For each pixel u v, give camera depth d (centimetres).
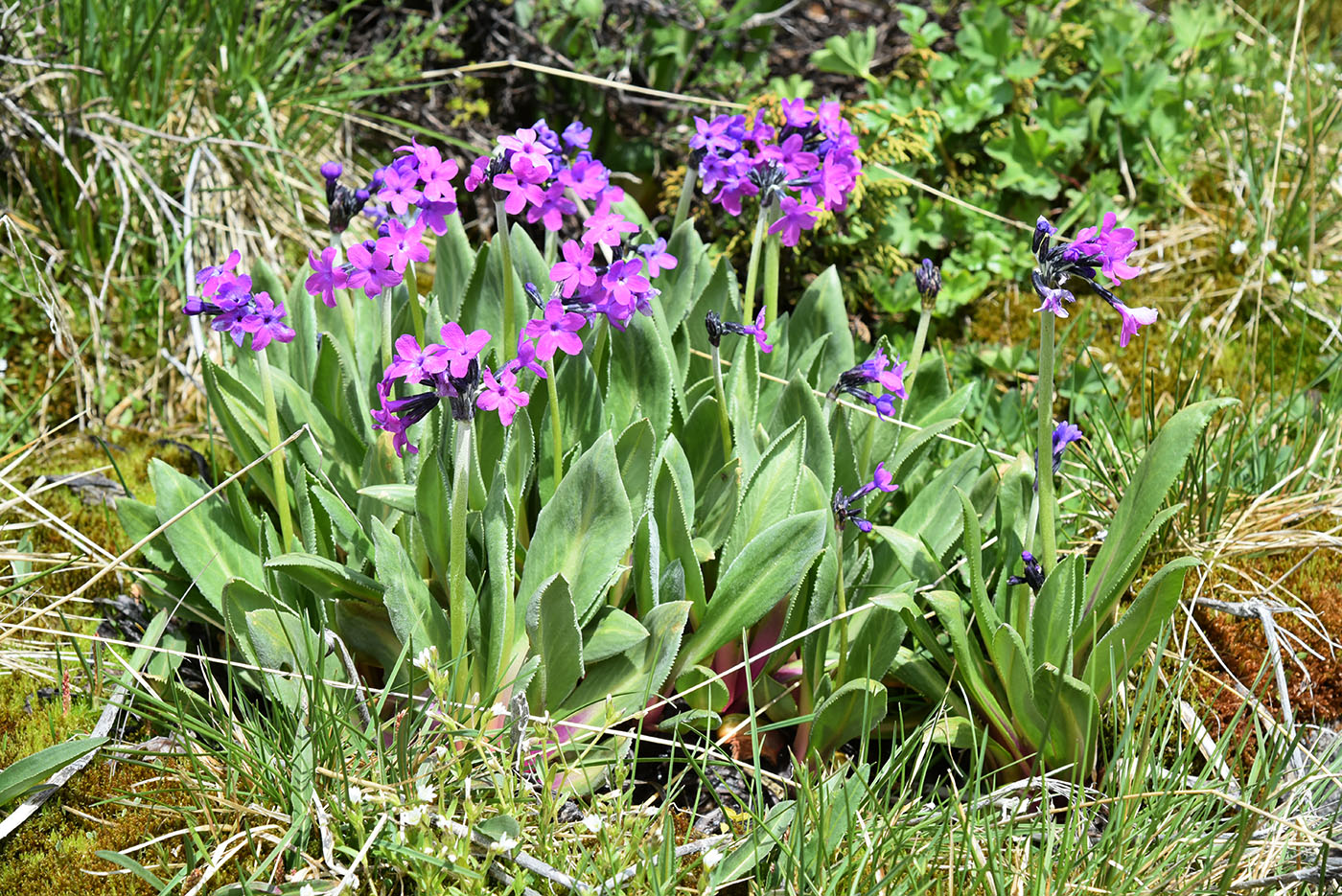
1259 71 519
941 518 265
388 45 434
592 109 434
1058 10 480
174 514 253
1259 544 301
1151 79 441
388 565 220
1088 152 451
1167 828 225
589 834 221
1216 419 355
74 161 380
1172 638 273
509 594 226
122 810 230
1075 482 316
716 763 248
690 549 233
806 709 246
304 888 190
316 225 423
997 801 231
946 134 427
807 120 259
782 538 234
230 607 237
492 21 450
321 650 220
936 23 455
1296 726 264
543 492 249
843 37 439
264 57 428
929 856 215
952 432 329
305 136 442
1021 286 421
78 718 247
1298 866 225
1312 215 416
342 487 267
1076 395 355
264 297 218
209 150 380
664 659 229
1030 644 236
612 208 306
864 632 234
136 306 368
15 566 280
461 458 203
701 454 261
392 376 190
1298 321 406
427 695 235
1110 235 203
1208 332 400
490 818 213
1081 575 236
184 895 209
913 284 397
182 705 245
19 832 224
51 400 349
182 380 366
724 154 263
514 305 242
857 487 261
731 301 288
